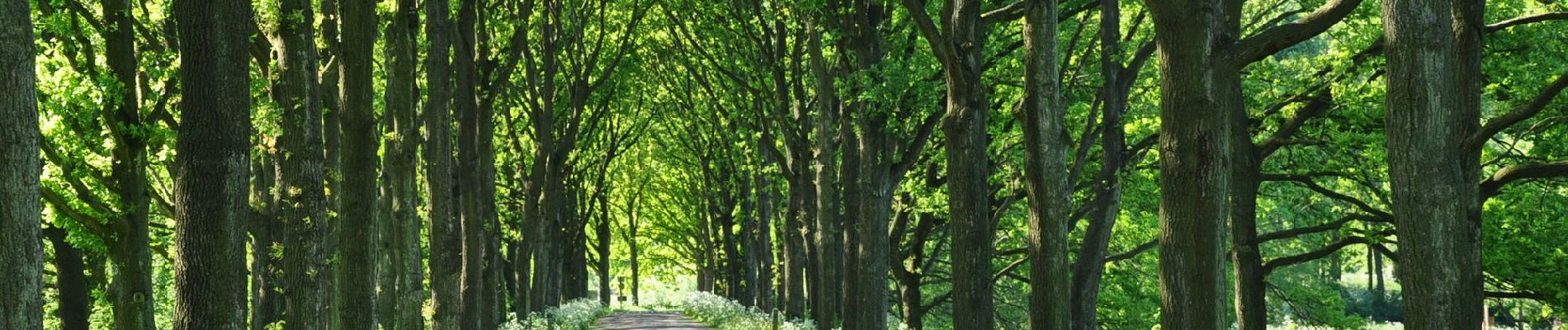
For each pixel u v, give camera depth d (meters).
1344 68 19.03
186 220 11.02
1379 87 18.33
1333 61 19.58
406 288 19.31
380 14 18.66
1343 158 19.59
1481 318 14.11
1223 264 10.02
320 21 16.02
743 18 25.45
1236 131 17.55
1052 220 12.65
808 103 27.86
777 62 26.09
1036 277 12.70
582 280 55.97
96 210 14.46
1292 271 37.94
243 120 11.17
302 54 14.58
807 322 28.45
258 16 15.16
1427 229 9.69
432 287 21.08
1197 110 9.95
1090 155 24.19
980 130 14.60
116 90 14.17
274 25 14.45
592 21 31.36
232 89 11.02
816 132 25.86
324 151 15.64
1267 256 36.22
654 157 49.38
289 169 14.70
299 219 14.70
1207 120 9.95
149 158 17.08
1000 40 21.36
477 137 25.45
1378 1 18.72
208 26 10.92
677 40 29.95
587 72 30.75
